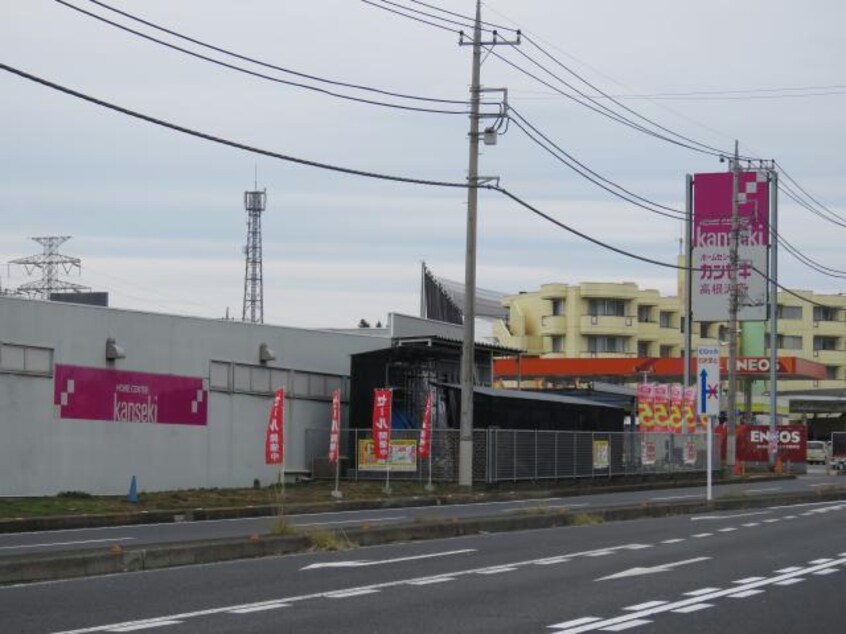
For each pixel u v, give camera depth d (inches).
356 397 1595.7
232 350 1441.9
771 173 2406.5
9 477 1128.2
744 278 2632.9
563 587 536.7
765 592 524.1
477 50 1414.9
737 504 1221.7
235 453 1435.8
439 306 3159.5
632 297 3740.2
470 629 413.4
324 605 470.0
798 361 2829.7
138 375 1293.1
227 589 517.7
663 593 518.3
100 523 964.6
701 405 1186.6
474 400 1598.2
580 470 1673.2
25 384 1151.6
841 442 2591.0
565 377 2982.3
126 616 435.8
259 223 3361.2
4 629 403.5
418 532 792.9
